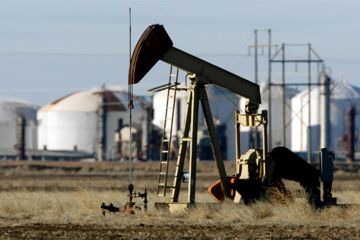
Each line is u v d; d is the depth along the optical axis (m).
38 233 72.19
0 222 81.88
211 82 91.94
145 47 89.19
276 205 87.06
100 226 77.19
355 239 68.56
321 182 90.06
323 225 77.25
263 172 90.88
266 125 92.19
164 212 88.75
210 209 87.06
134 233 72.06
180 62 90.75
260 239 68.31
